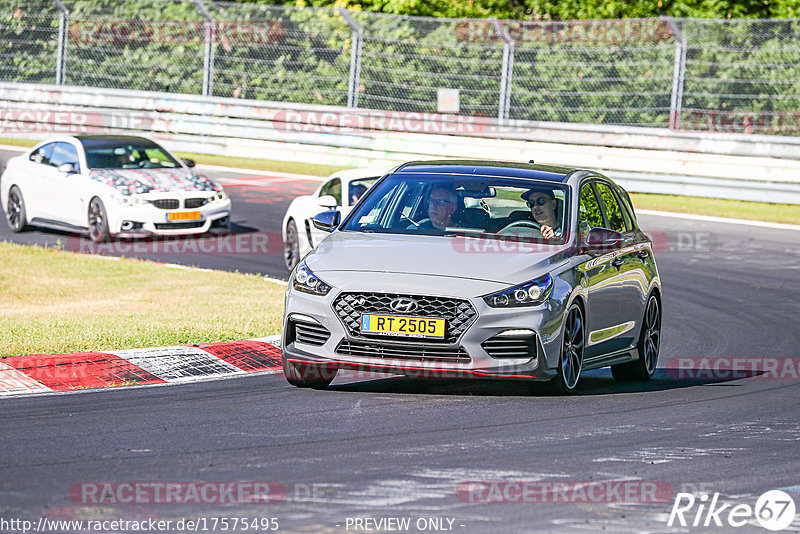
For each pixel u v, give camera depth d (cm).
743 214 6144
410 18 7462
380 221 2666
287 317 2470
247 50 7756
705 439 2169
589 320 2595
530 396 2505
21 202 5262
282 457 1931
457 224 2622
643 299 2880
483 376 2361
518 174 2758
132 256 4697
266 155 7475
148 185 4997
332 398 2427
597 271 2633
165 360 2728
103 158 5191
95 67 8012
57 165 5209
